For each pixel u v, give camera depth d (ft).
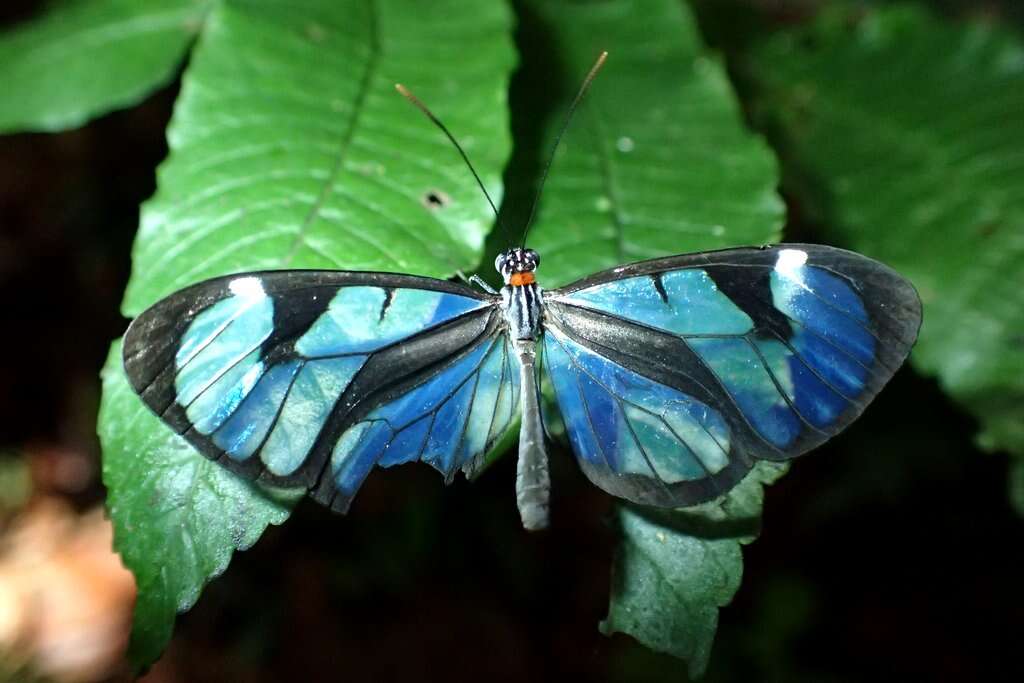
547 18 1.23
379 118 1.14
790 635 1.45
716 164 1.16
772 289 1.10
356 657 1.49
